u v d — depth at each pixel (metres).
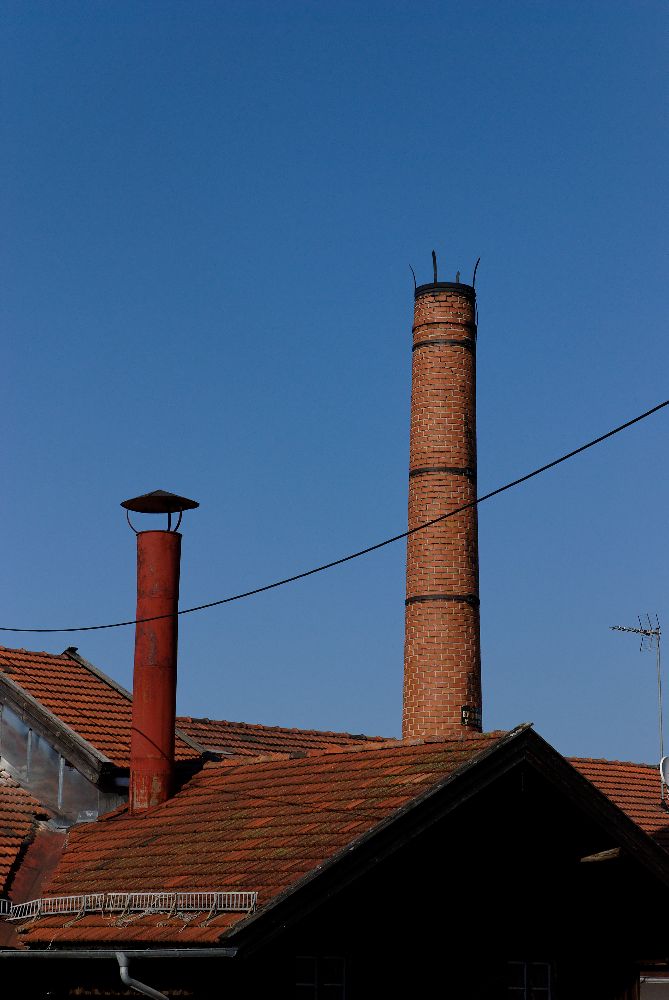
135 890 15.82
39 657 23.20
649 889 17.11
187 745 22.94
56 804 20.56
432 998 15.18
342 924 14.68
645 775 29.31
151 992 14.34
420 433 32.06
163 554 20.06
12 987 16.62
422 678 30.81
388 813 14.96
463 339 32.47
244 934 13.62
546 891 16.42
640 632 32.03
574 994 16.47
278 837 15.66
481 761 15.36
